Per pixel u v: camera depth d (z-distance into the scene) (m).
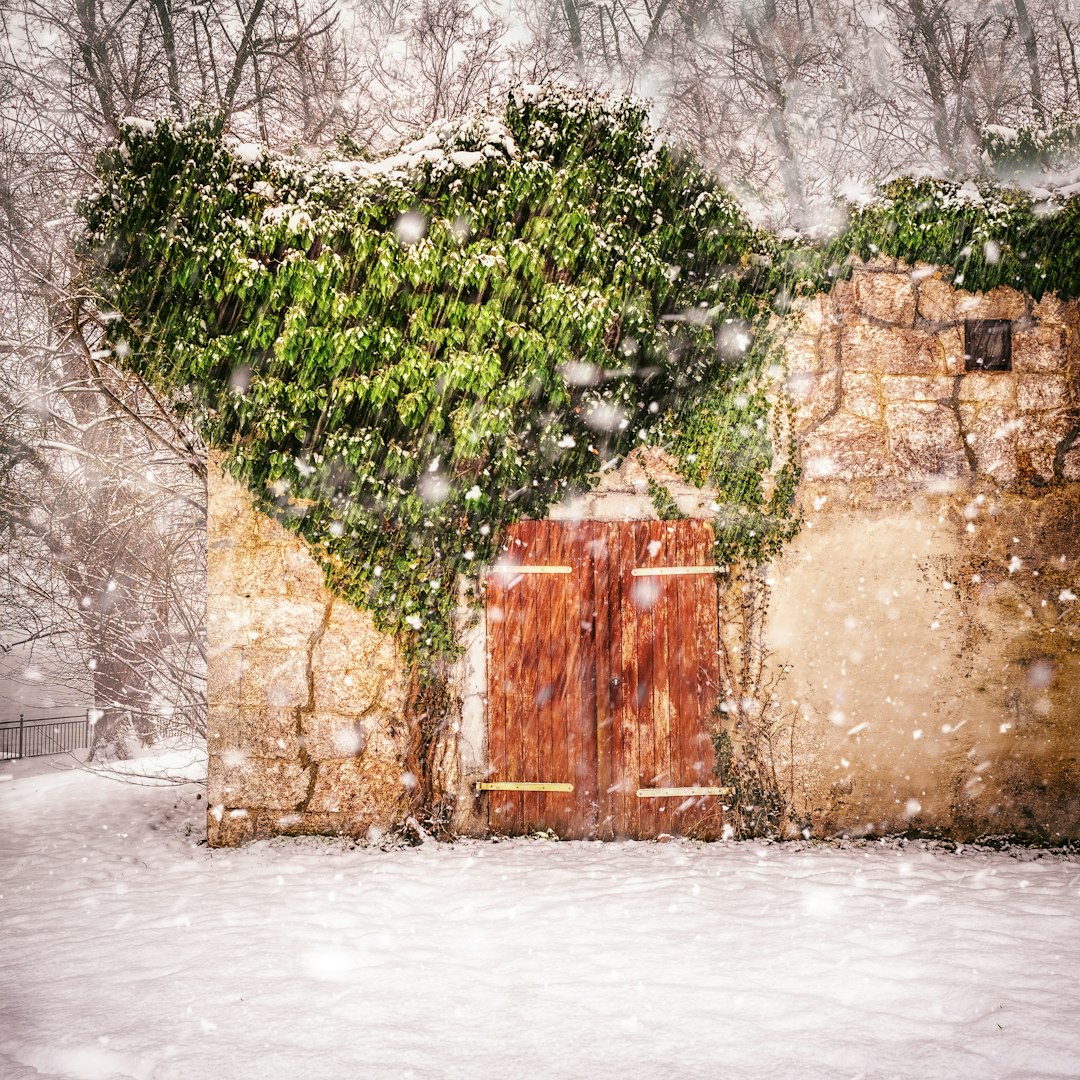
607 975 3.62
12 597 10.59
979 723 6.32
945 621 6.39
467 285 6.14
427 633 6.36
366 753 6.28
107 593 9.97
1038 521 6.44
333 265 6.02
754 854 5.88
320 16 13.46
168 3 13.09
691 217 6.43
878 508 6.48
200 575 10.87
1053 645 6.36
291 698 6.29
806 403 6.55
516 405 6.38
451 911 4.60
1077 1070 2.73
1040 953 3.77
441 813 6.30
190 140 6.11
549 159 6.23
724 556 6.49
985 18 13.38
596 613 6.42
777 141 13.01
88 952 3.96
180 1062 2.86
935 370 6.53
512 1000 3.36
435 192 6.16
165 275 6.18
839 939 4.02
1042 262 6.49
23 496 10.38
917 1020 3.13
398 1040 3.01
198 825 7.27
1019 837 6.22
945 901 4.64
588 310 6.13
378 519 6.34
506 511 6.46
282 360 6.09
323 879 5.30
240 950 3.96
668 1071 2.77
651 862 5.66
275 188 6.22
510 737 6.35
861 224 6.53
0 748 18.58
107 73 12.77
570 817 6.30
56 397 10.62
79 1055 2.94
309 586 6.34
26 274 11.60
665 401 6.58
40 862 5.96
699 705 6.36
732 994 3.39
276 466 6.23
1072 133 7.14
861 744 6.34
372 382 6.16
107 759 13.30
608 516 6.53
